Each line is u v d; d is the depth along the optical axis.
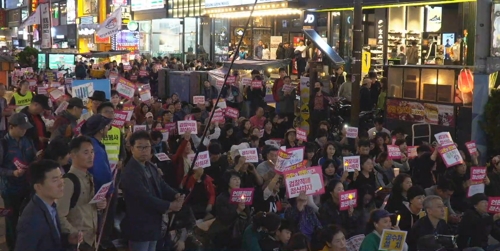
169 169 9.81
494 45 14.05
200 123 14.52
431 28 28.42
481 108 14.17
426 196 9.35
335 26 29.92
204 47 41.28
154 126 13.51
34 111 10.07
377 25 28.44
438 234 8.20
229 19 39.53
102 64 35.06
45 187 5.66
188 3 42.00
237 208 8.65
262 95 20.97
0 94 13.35
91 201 6.74
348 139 14.20
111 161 9.20
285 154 9.61
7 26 84.06
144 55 41.75
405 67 17.39
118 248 8.46
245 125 14.11
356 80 15.80
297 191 8.63
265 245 7.79
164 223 8.23
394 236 7.04
